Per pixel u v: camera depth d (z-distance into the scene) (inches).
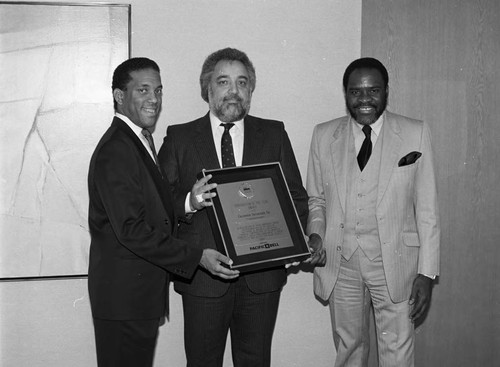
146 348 96.3
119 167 92.5
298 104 127.3
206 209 103.4
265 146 109.3
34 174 117.6
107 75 118.6
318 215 113.3
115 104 100.3
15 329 119.8
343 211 109.1
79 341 122.0
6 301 119.2
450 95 128.6
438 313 130.9
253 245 101.5
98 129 119.1
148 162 97.0
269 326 109.1
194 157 107.0
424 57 127.8
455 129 129.0
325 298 111.9
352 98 107.6
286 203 105.1
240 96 106.2
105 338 95.7
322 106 128.0
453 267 130.5
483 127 129.5
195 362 108.0
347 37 127.5
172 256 95.1
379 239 107.0
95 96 118.5
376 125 109.8
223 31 123.3
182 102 122.7
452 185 129.6
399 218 107.3
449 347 131.5
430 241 107.7
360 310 112.6
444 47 128.0
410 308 109.7
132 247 92.4
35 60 116.2
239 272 100.0
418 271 109.0
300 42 126.3
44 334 120.8
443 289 130.6
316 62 127.1
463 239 130.3
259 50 125.0
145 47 120.8
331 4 126.6
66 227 119.3
